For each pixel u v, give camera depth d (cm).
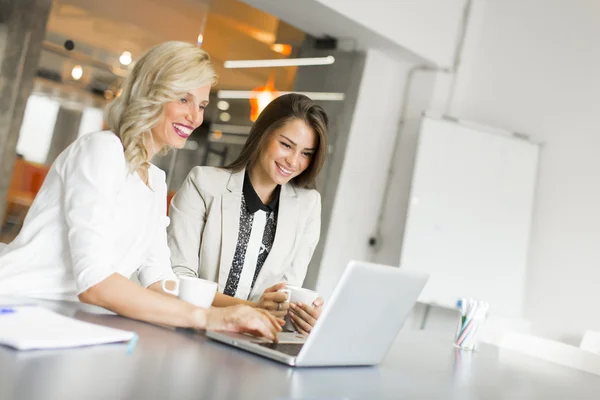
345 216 552
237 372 127
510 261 537
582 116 532
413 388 148
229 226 251
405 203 565
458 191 541
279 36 567
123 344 132
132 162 184
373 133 563
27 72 432
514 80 567
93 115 458
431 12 547
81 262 166
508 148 546
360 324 154
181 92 184
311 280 543
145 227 194
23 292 176
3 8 426
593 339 353
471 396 152
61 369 106
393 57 564
